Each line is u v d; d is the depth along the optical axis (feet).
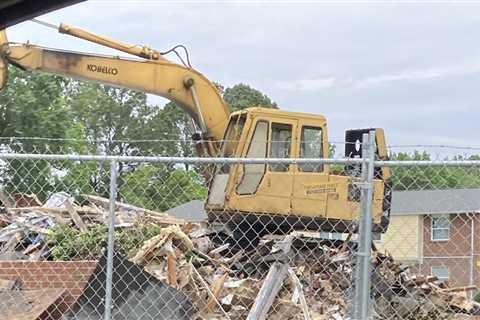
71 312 23.02
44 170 39.14
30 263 26.66
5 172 39.99
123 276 23.20
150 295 23.11
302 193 37.86
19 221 37.47
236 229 38.19
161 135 183.62
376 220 37.42
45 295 25.26
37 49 44.14
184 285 27.35
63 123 89.51
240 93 173.47
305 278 30.91
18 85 86.69
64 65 44.62
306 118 39.58
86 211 39.37
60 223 36.60
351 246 30.96
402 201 82.33
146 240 31.48
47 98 88.74
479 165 17.44
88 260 30.04
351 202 36.17
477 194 73.26
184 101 46.29
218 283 28.02
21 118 86.17
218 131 46.09
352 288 21.85
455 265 40.16
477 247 54.19
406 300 30.81
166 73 46.06
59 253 31.89
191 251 31.53
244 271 32.55
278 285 27.61
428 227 57.00
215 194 40.19
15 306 24.50
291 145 39.04
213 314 26.86
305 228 37.78
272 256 31.71
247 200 37.83
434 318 30.71
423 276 35.01
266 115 39.32
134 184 36.09
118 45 46.32
